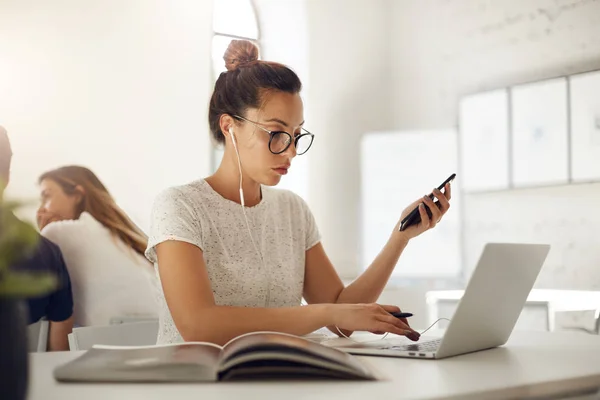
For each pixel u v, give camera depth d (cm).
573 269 338
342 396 84
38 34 343
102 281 348
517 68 370
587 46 338
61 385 92
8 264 67
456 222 385
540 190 353
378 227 402
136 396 84
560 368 108
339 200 433
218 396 84
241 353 96
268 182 174
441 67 414
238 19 408
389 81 449
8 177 333
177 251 151
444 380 96
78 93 351
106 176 355
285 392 87
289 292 181
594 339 150
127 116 363
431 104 420
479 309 121
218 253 171
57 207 341
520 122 357
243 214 177
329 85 432
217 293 170
